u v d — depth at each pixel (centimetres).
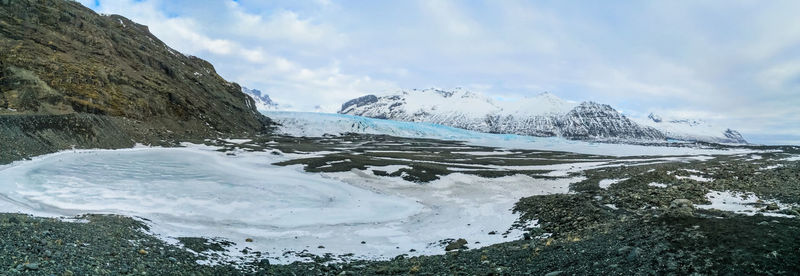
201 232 2553
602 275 1291
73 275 1159
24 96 5728
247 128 10806
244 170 5197
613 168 6116
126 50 9188
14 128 4516
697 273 1173
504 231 2742
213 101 10581
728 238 1410
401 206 3759
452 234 2816
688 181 3866
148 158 5331
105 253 1455
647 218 2011
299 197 3903
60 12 8344
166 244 1872
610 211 2719
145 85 8331
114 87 7494
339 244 2545
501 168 6381
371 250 2405
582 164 7219
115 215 2370
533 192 4319
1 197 2692
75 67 7125
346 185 4631
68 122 5447
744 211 1916
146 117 7556
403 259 2047
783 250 1229
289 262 1970
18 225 1584
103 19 10012
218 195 3709
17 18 7306
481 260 1781
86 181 3641
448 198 4119
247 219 3086
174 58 11262
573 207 2978
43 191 3103
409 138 14862
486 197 4097
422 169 5425
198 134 8212
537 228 2597
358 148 9306
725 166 5253
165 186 3838
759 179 3697
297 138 11194
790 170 4216
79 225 1859
